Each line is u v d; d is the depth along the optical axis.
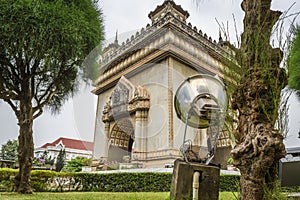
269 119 1.43
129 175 6.79
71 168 17.47
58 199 4.30
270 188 1.40
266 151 1.35
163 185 6.42
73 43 5.20
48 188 6.84
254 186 1.36
